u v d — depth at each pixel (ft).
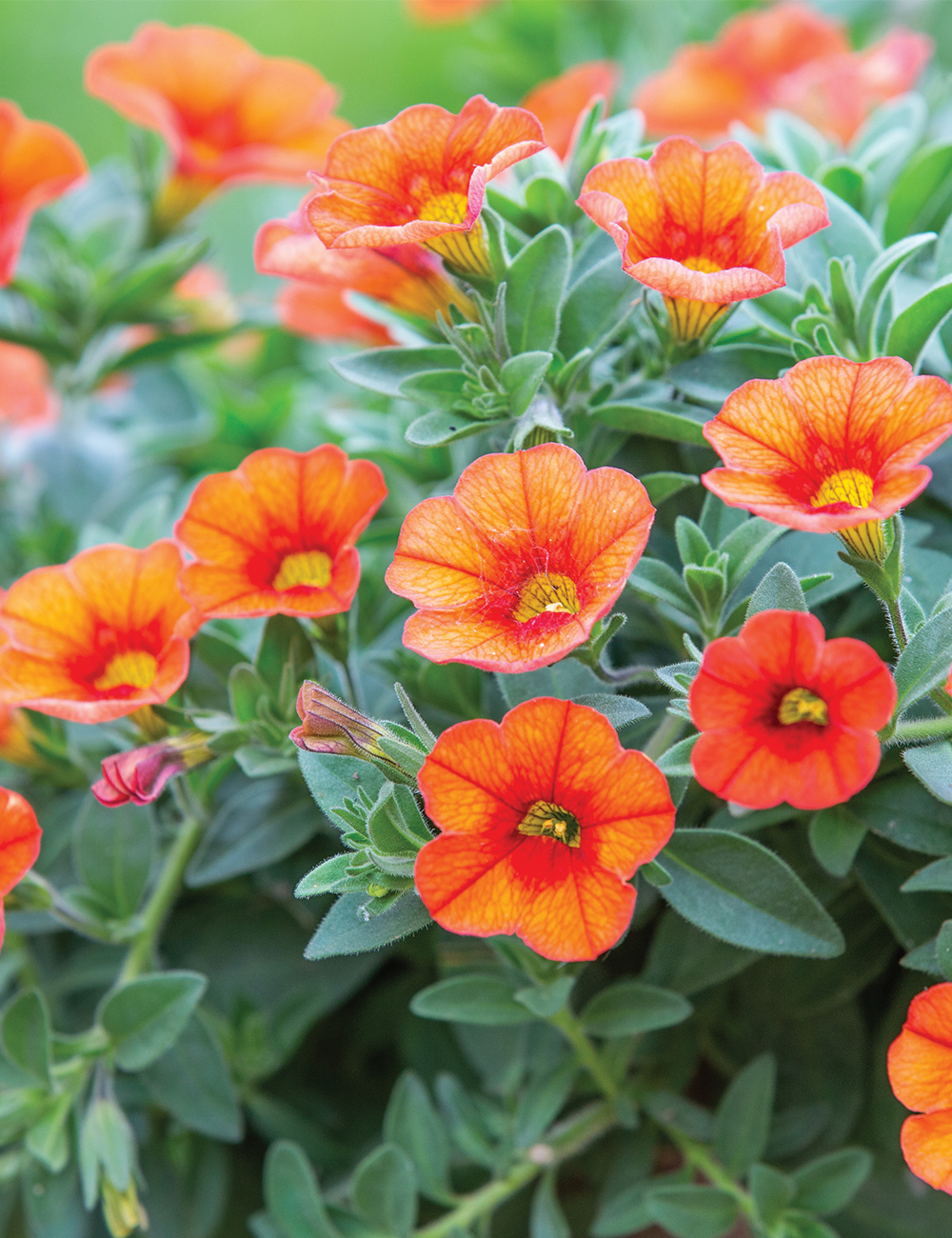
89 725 1.47
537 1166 1.41
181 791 1.41
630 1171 1.42
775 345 1.38
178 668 1.30
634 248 1.28
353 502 1.32
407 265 1.34
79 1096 1.40
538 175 1.38
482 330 1.32
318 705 1.23
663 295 1.32
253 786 1.42
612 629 1.25
